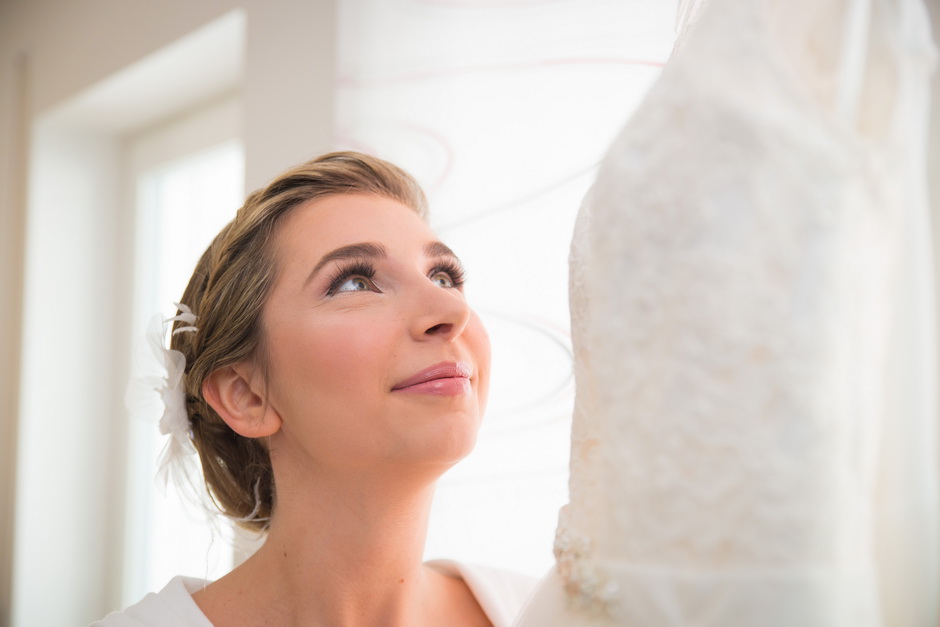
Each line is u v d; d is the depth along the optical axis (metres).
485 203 1.37
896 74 0.52
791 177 0.52
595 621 0.58
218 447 1.07
